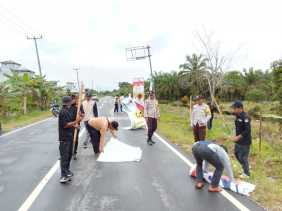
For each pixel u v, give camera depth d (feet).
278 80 82.64
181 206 19.02
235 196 20.76
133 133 54.29
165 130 57.57
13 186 23.52
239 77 232.12
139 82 73.10
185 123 75.56
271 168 31.91
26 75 116.37
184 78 208.95
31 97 123.34
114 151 34.27
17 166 29.99
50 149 39.04
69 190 22.35
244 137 24.43
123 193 21.57
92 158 32.68
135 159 31.50
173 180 24.57
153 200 20.12
